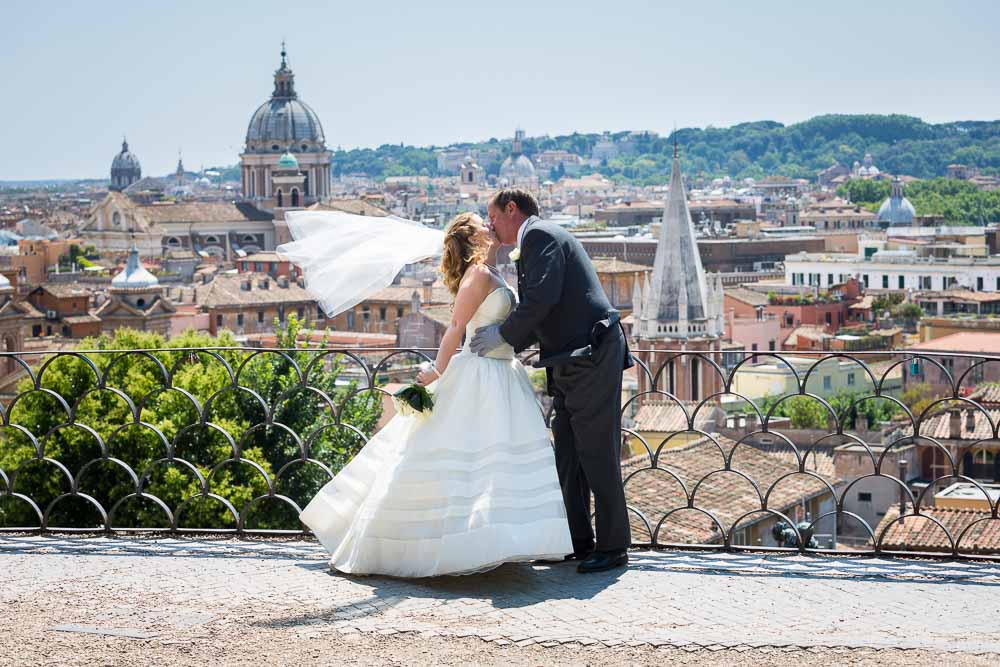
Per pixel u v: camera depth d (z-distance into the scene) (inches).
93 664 272.1
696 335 3656.5
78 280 7819.9
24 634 291.0
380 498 337.1
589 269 341.7
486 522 324.8
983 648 280.2
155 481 1157.7
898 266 6422.2
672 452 1337.4
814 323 5255.9
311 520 354.3
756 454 1413.6
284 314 5807.1
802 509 1314.0
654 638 286.8
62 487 1170.6
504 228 349.1
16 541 383.9
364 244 374.3
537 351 379.9
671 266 3673.7
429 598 319.0
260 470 397.4
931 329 4072.3
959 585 331.9
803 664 272.8
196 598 319.6
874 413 3011.8
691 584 332.8
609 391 339.3
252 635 290.2
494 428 331.9
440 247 375.6
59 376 1222.3
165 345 1626.5
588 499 359.3
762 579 337.4
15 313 4047.7
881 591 326.6
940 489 1267.2
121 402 1190.3
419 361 3221.0
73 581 336.5
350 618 302.2
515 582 334.0
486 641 285.9
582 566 343.0
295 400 1240.2
